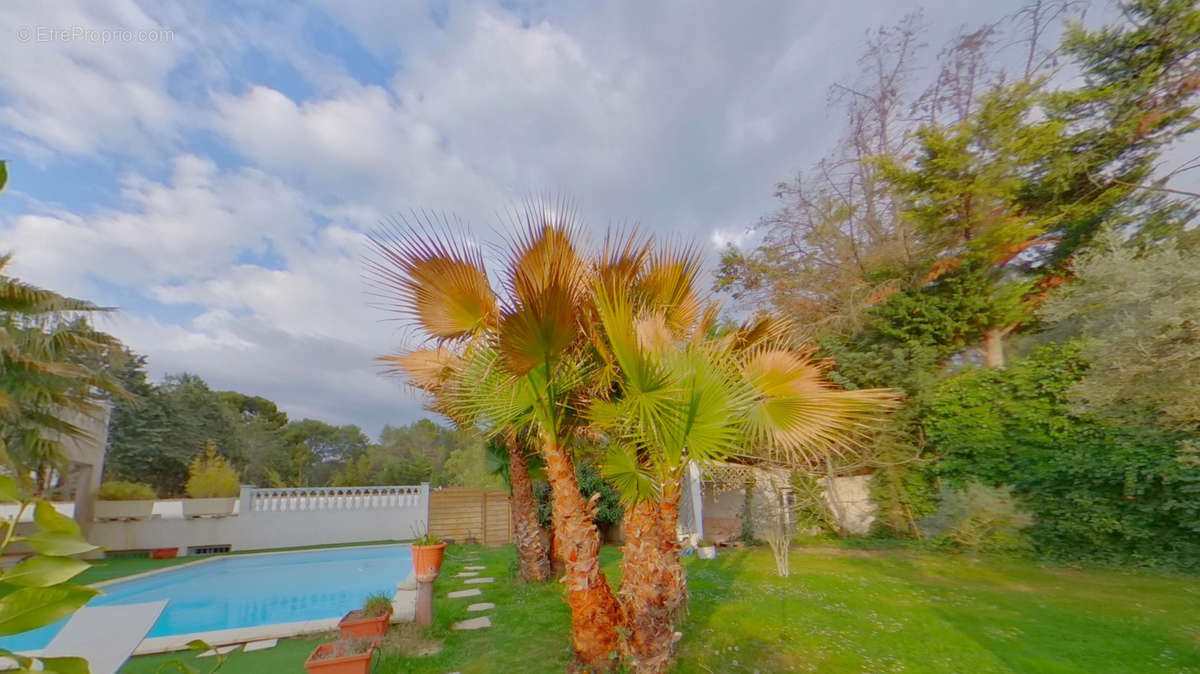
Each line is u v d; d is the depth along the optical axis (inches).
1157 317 249.1
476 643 219.1
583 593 178.5
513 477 356.2
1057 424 354.9
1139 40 412.8
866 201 538.9
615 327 169.0
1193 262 254.2
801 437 194.7
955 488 403.5
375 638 201.8
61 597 40.1
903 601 267.7
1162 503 310.5
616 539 522.0
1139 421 295.3
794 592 289.0
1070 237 473.7
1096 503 334.6
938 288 501.0
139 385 848.3
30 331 367.2
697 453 174.1
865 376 469.4
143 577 435.8
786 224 609.3
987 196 432.1
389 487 644.7
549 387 185.8
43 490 406.3
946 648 202.8
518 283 164.7
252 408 1520.7
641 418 176.2
